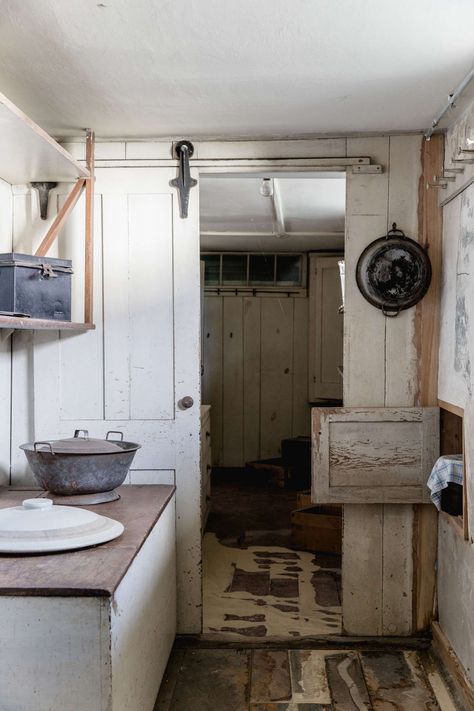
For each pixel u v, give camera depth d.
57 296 2.64
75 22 2.01
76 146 3.14
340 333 6.41
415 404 3.12
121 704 1.90
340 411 3.06
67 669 1.78
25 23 2.02
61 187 3.14
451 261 2.89
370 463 3.07
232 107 2.75
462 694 2.59
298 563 4.21
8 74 2.41
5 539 2.04
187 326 3.15
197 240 3.15
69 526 2.14
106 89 2.55
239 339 6.74
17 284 2.47
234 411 6.79
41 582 1.80
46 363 3.16
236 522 5.11
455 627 2.80
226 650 3.04
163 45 2.17
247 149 3.14
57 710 1.78
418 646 3.06
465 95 2.56
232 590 3.77
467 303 2.62
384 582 3.16
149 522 2.41
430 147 3.07
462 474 2.74
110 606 1.76
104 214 3.16
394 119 2.90
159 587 2.61
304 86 2.53
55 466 2.60
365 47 2.19
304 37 2.12
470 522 2.53
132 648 2.07
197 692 2.67
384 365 3.13
